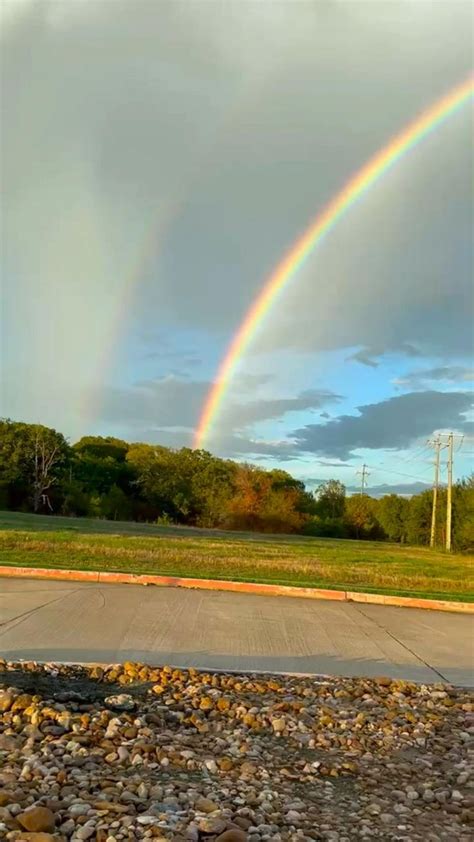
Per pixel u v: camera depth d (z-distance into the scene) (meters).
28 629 7.91
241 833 3.10
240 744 4.45
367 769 4.27
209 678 5.96
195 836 3.08
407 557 31.00
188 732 4.61
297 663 7.22
